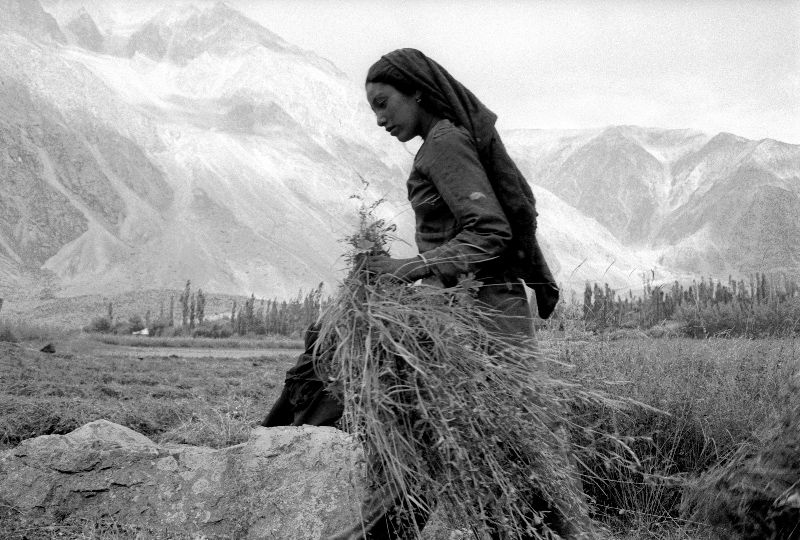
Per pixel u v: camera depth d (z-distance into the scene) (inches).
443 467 104.5
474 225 115.4
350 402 104.1
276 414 217.9
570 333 193.9
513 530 106.3
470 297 113.6
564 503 112.3
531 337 123.0
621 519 173.8
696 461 189.5
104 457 181.9
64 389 483.5
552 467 109.3
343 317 107.9
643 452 187.2
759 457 115.6
